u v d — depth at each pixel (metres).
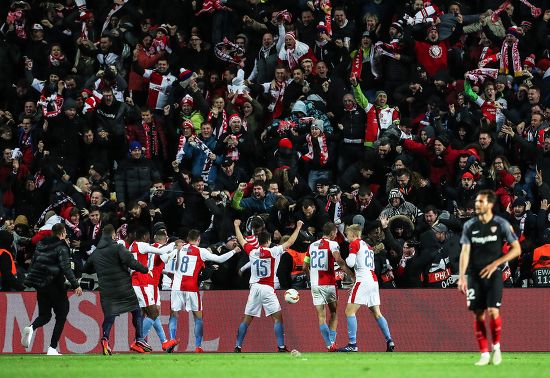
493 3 75.12
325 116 67.44
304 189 62.62
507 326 53.22
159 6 76.94
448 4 74.69
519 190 58.50
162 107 71.00
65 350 55.84
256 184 60.25
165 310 56.00
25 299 56.16
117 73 70.69
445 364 38.53
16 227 64.06
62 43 77.56
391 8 74.38
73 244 59.47
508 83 69.69
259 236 52.50
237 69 72.81
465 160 62.09
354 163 66.00
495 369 34.94
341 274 56.72
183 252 53.38
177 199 63.25
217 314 55.31
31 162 69.44
